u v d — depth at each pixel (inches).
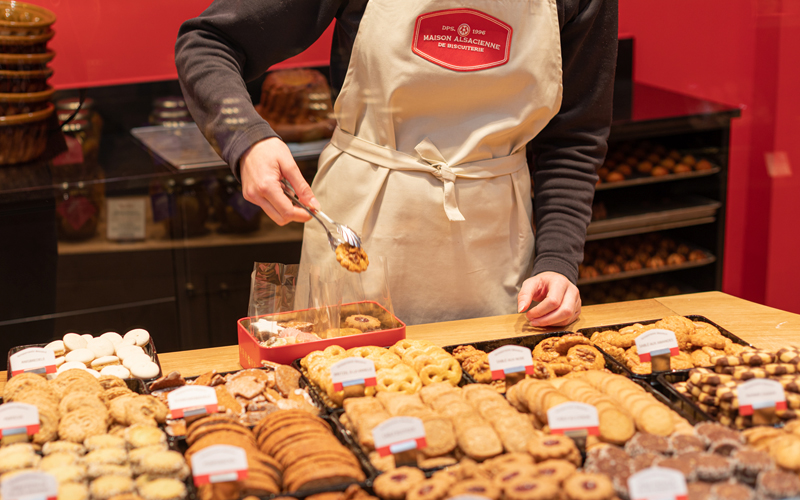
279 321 51.5
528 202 61.9
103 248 83.7
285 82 87.3
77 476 34.1
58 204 79.6
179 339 90.7
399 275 58.1
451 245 58.1
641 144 102.5
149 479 34.4
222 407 41.2
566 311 54.0
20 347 49.2
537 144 63.6
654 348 45.8
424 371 45.4
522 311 53.8
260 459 35.0
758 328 54.1
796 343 51.1
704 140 98.9
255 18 52.4
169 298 88.7
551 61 56.0
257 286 52.4
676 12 103.6
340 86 59.8
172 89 94.5
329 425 40.4
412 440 36.3
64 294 83.4
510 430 37.7
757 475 32.9
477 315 60.6
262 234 90.7
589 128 61.7
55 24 85.6
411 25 52.8
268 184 47.8
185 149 90.0
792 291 107.8
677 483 30.8
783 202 103.9
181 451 38.6
